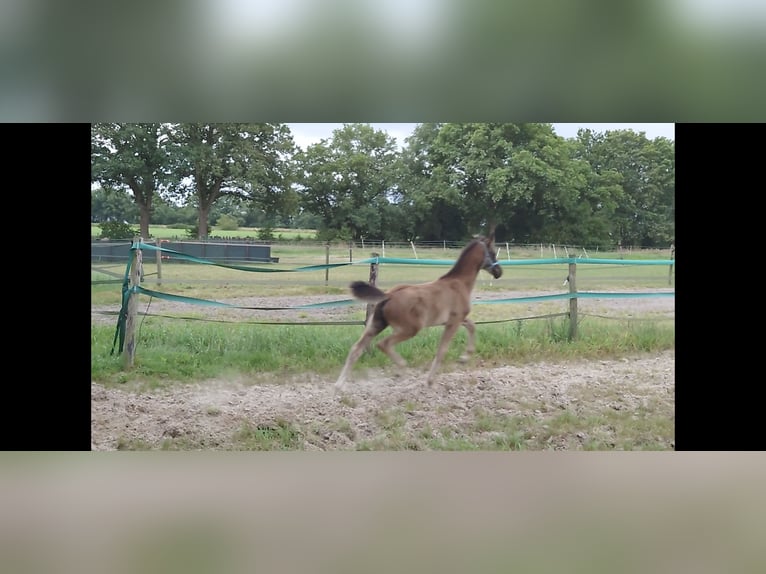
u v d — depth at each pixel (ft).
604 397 19.86
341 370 19.61
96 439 19.21
